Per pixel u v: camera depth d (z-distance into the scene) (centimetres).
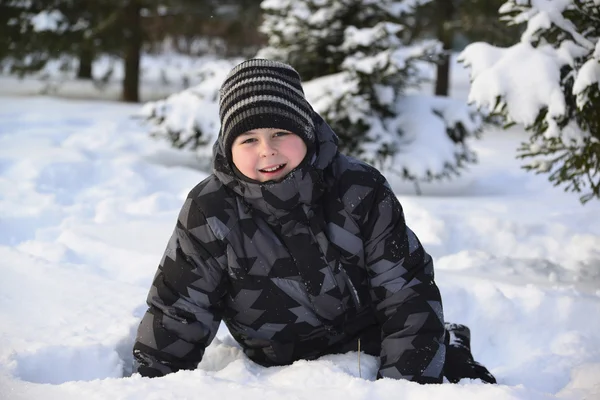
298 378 198
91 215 471
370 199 213
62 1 1341
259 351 227
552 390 246
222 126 212
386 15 699
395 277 212
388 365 209
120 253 367
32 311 275
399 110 696
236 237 211
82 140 838
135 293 299
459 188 714
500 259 383
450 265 381
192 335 213
